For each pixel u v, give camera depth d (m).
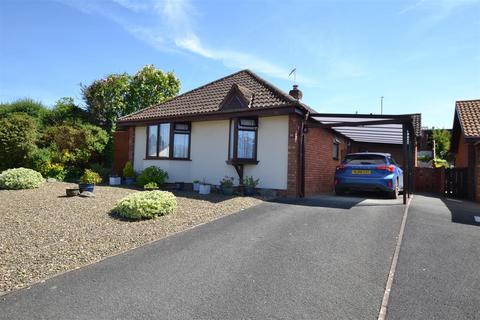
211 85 14.98
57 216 6.71
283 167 10.46
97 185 12.66
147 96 25.06
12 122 14.13
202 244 5.29
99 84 22.42
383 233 5.88
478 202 11.66
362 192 12.44
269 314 3.10
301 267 4.30
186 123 12.92
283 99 10.55
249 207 8.26
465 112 14.64
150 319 3.02
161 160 13.37
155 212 6.92
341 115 9.95
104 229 6.01
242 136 11.23
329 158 13.83
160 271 4.19
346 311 3.16
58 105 21.30
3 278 3.94
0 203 7.77
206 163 12.30
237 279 3.93
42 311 3.18
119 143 16.25
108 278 3.98
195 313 3.13
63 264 4.43
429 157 31.27
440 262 4.49
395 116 9.00
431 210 8.41
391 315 3.08
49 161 14.63
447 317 3.04
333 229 6.12
